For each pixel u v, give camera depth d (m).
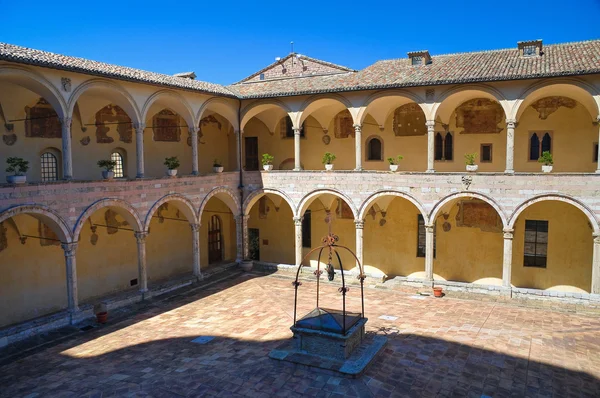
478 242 31.52
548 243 29.67
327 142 35.66
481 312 24.05
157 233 33.69
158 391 16.05
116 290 30.81
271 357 17.92
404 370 16.97
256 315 24.12
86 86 23.64
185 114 30.00
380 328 21.39
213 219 38.62
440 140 32.22
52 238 27.03
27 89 23.83
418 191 28.45
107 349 20.25
